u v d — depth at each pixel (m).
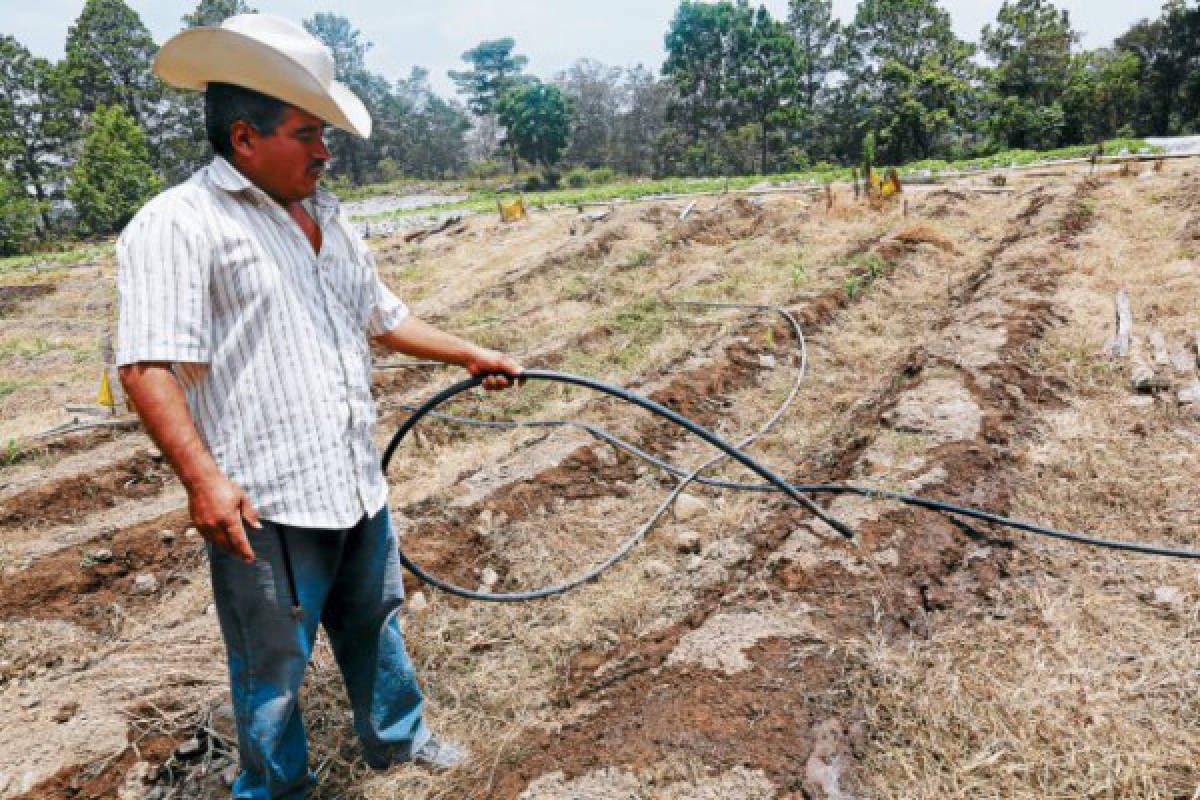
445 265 14.20
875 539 3.57
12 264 25.11
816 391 5.90
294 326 1.95
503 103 66.69
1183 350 5.32
